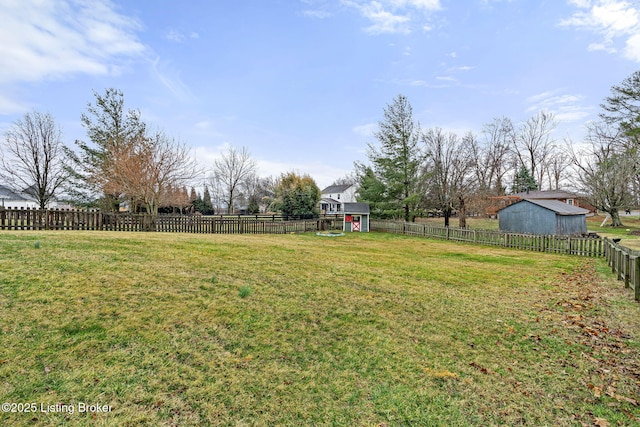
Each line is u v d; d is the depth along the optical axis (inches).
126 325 158.6
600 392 128.0
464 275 355.3
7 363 119.0
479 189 1117.7
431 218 1535.4
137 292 201.2
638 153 1038.4
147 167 805.9
